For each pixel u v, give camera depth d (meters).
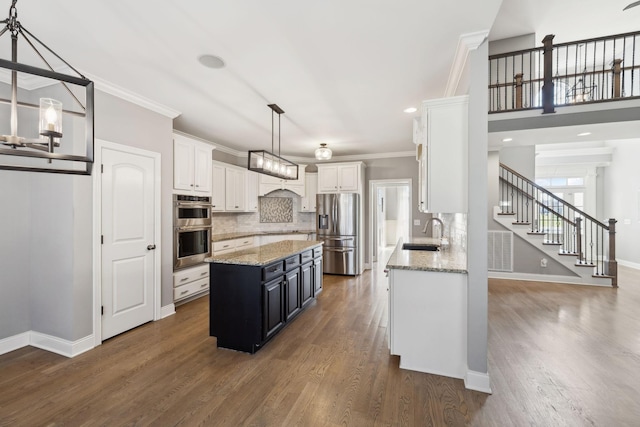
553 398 1.98
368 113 3.71
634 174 6.73
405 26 1.97
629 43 5.45
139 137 3.16
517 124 4.18
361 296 4.38
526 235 5.32
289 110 3.59
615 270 4.87
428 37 2.10
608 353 2.61
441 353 2.28
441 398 1.99
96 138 2.75
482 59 2.09
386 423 1.75
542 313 3.63
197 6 1.75
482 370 2.08
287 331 3.11
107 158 2.84
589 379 2.21
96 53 2.28
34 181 2.76
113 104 2.89
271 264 2.80
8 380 2.20
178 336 2.97
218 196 5.09
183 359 2.51
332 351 2.66
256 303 2.61
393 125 4.25
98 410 1.86
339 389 2.09
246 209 5.87
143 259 3.23
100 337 2.79
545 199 7.98
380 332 3.08
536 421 1.76
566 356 2.55
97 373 2.29
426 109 2.32
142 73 2.61
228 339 2.69
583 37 5.00
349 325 3.27
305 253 3.62
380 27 1.97
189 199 3.95
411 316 2.35
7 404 1.92
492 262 5.48
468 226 2.14
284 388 2.10
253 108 3.51
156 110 3.36
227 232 5.92
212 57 2.35
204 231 4.25
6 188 2.63
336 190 6.05
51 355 2.59
